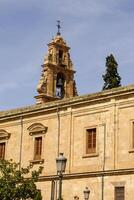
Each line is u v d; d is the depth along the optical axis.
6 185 39.53
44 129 53.56
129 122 46.34
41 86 65.88
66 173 50.09
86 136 49.66
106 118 48.25
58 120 52.56
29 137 55.31
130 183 44.81
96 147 48.34
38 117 54.84
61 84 67.38
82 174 48.59
